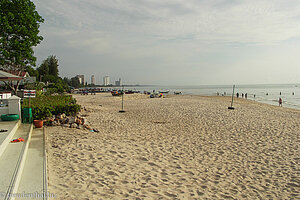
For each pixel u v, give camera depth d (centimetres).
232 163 625
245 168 590
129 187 444
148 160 618
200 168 579
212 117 1481
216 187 473
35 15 2045
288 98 5019
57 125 1005
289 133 1020
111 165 561
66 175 480
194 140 881
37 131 835
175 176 518
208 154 700
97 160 589
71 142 750
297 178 533
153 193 425
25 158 502
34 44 2034
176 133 1009
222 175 540
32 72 5044
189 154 695
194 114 1619
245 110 1953
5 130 634
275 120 1404
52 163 546
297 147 792
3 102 1080
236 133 1015
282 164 625
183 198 414
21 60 2014
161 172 537
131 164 578
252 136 958
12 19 1791
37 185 374
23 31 1825
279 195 450
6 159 453
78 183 444
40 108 1051
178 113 1673
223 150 747
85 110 1748
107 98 3709
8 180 354
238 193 450
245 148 773
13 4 1786
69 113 1200
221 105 2380
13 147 538
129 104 2553
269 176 543
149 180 486
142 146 762
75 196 389
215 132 1036
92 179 470
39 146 615
